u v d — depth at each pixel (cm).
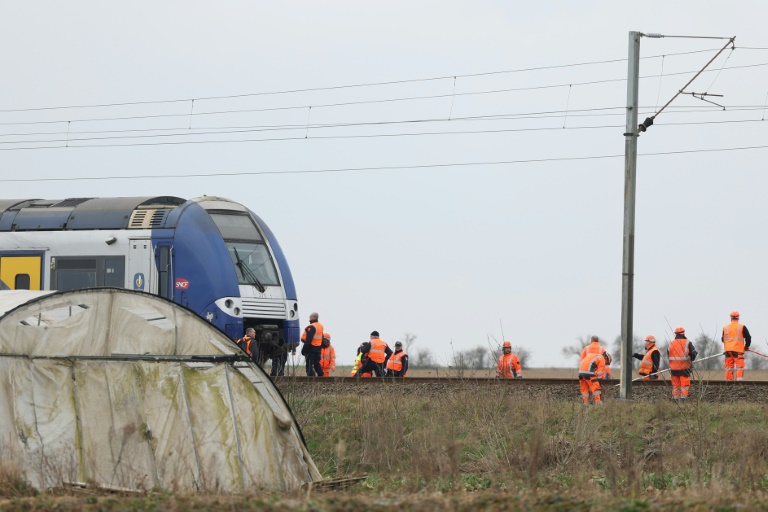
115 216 10131
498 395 7875
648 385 9706
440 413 7575
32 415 5378
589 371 8550
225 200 10475
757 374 18850
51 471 5141
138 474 5478
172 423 5650
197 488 5234
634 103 9675
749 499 4494
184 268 9800
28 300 5566
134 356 5716
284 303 10250
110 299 5791
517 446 6412
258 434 5872
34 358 5447
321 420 7812
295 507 4134
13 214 10475
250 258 10194
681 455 6225
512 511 4025
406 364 10512
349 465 7019
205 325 6056
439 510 4041
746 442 6084
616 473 5406
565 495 4697
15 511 4184
